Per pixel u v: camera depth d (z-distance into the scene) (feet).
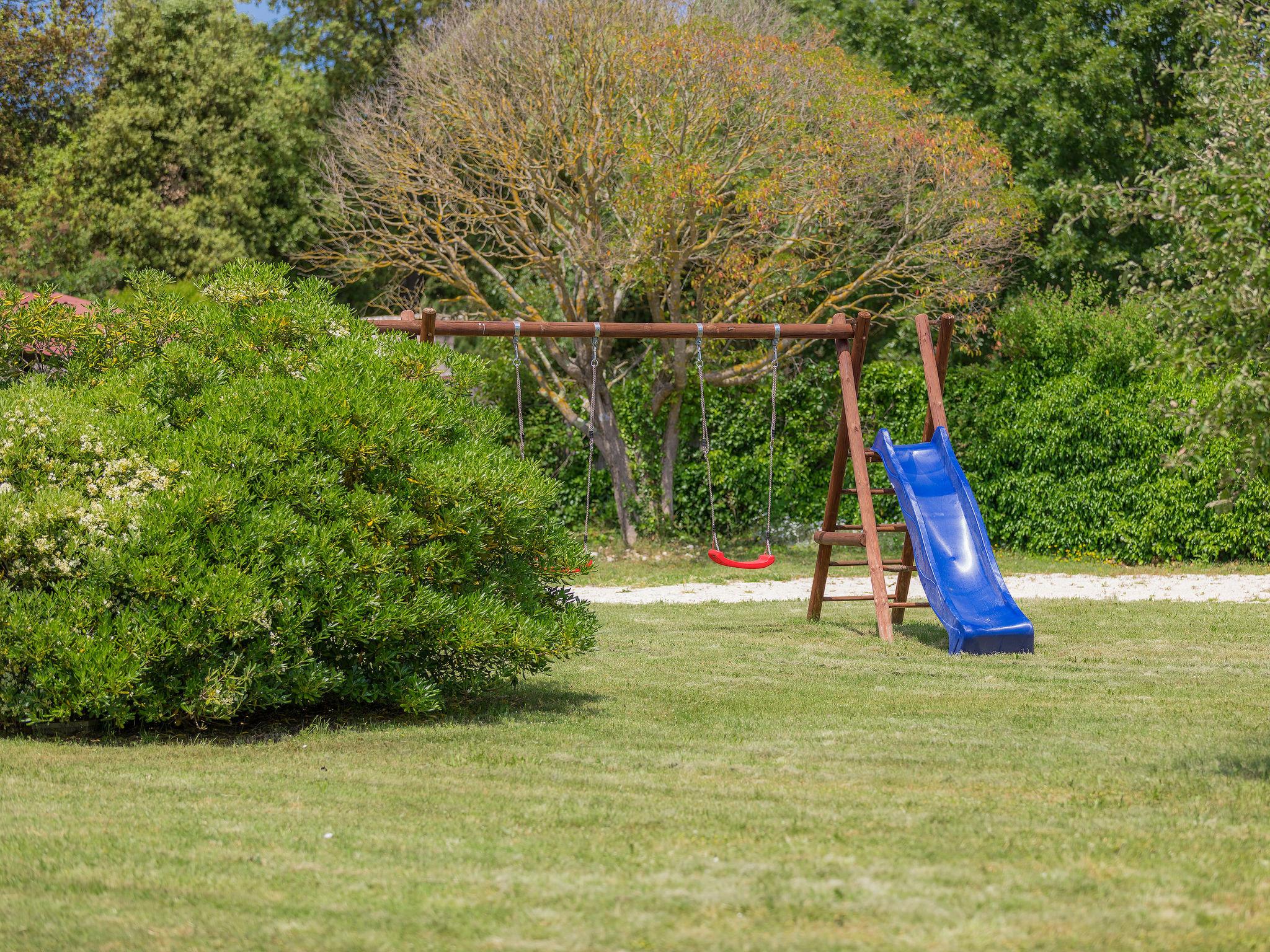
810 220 65.21
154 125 98.43
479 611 25.20
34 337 27.27
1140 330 63.31
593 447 70.23
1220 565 61.87
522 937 12.69
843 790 19.26
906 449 42.42
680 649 36.68
